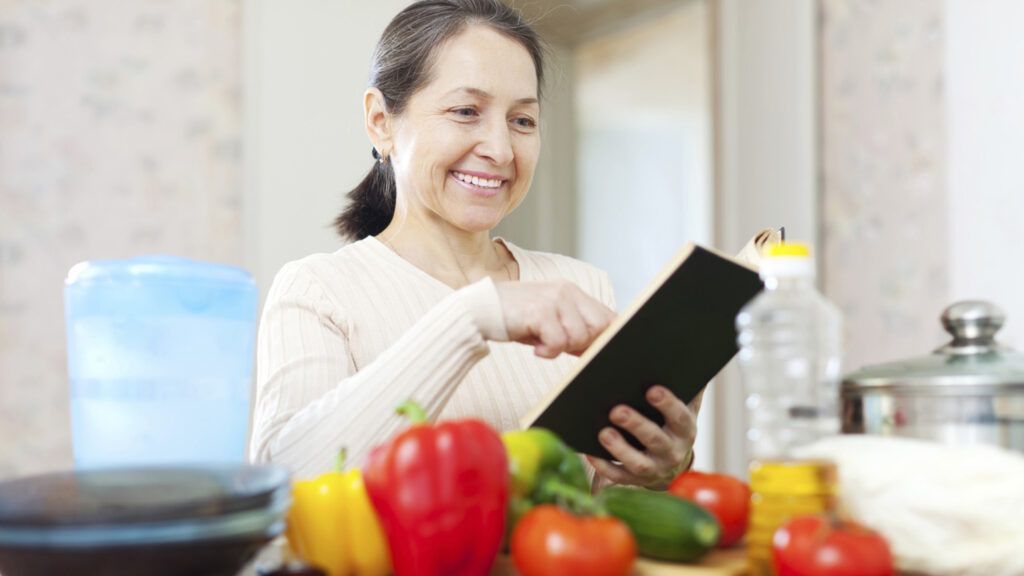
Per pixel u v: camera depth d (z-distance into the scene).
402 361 0.99
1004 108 2.44
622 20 3.55
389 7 2.72
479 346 0.99
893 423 0.84
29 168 2.66
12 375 2.63
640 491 0.83
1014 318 2.41
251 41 2.70
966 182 2.51
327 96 2.70
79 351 0.83
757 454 0.80
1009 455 0.75
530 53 1.41
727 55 3.01
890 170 2.68
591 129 3.77
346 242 1.55
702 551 0.79
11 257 2.65
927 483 0.73
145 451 0.81
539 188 3.62
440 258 1.45
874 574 0.69
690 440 1.12
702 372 1.10
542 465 0.82
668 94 3.74
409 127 1.36
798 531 0.72
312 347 1.25
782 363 0.80
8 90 2.66
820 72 2.85
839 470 0.77
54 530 0.62
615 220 3.79
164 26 2.72
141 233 2.69
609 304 1.58
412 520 0.76
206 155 2.72
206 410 0.83
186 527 0.64
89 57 2.70
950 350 0.89
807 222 2.81
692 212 3.80
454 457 0.76
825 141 2.83
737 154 2.99
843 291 2.79
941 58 2.58
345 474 0.83
